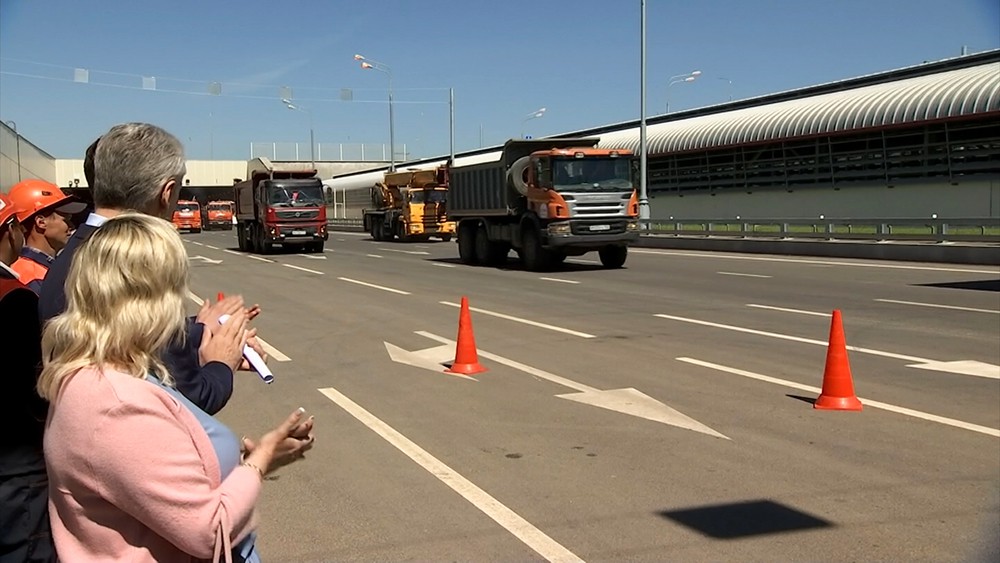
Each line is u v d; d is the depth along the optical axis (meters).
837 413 7.38
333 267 26.72
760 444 6.49
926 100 34.62
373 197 49.53
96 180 2.92
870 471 5.80
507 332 12.38
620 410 7.62
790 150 41.72
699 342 11.19
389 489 5.59
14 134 32.50
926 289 16.98
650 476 5.77
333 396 8.45
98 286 2.21
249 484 2.32
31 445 2.50
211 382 2.64
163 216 3.03
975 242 23.34
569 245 22.95
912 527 4.80
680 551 4.52
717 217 47.12
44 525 2.50
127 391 2.13
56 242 5.26
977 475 5.69
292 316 14.73
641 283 19.55
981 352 10.13
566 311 14.67
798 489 5.46
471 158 72.69
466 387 8.75
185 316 2.43
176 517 2.10
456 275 22.92
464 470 5.97
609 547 4.59
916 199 35.66
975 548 4.50
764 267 23.27
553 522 4.96
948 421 7.05
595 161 23.11
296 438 2.57
